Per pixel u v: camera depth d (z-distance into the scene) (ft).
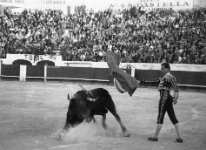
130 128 27.40
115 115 24.31
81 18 97.25
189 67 75.05
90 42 89.40
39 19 98.63
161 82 22.58
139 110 38.88
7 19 98.48
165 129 27.48
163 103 22.41
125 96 55.16
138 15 92.89
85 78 82.33
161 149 20.39
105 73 80.38
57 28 95.86
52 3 101.45
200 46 77.15
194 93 65.98
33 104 41.09
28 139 21.83
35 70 84.33
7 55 89.20
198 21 84.28
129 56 81.46
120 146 20.79
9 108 36.96
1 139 21.62
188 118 34.19
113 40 87.76
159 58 78.43
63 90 61.05
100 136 23.67
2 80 84.58
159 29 85.76
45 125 27.32
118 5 96.63
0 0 99.66
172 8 90.68
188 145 21.81
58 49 89.51
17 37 93.91
